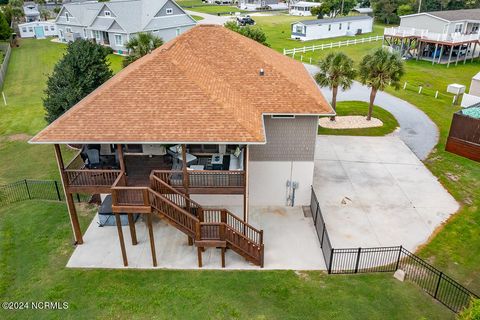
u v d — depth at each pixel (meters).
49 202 20.39
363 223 18.34
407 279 14.76
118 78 18.11
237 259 15.98
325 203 19.95
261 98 18.28
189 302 13.71
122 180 15.58
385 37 55.09
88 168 18.02
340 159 24.77
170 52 18.50
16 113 33.97
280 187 19.64
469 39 48.28
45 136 14.66
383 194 20.81
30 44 63.94
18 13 79.69
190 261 15.87
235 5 122.62
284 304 13.56
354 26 69.94
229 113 15.52
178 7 59.38
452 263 15.77
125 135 14.65
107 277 15.01
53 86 26.53
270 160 19.03
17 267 15.66
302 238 17.31
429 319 12.85
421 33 50.03
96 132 14.77
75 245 16.89
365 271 15.23
